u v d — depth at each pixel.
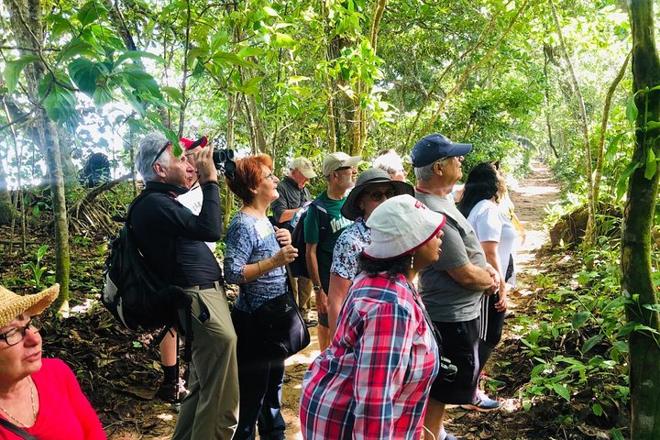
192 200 3.49
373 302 1.86
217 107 8.87
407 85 14.87
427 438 2.94
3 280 5.90
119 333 4.69
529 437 3.29
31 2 4.23
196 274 2.74
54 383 1.86
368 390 1.79
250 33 4.73
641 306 2.40
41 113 4.73
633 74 2.30
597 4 8.34
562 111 19.00
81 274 6.39
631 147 6.35
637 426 2.43
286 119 7.50
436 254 1.99
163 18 3.84
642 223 2.37
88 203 8.62
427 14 10.59
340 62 5.74
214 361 2.76
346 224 3.63
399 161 3.86
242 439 3.02
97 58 1.84
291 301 3.09
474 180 3.49
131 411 3.78
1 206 8.09
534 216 12.05
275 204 5.31
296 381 4.29
